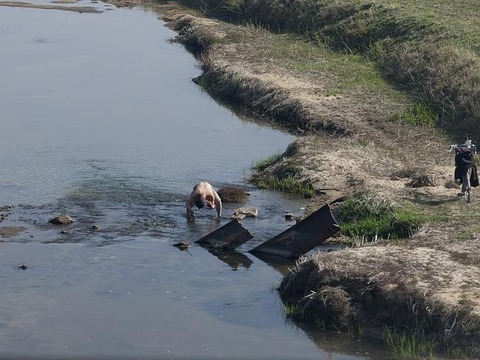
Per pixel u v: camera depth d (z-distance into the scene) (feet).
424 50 249.55
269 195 176.76
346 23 293.43
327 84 247.70
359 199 161.48
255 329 123.13
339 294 124.26
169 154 201.87
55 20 377.71
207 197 163.94
